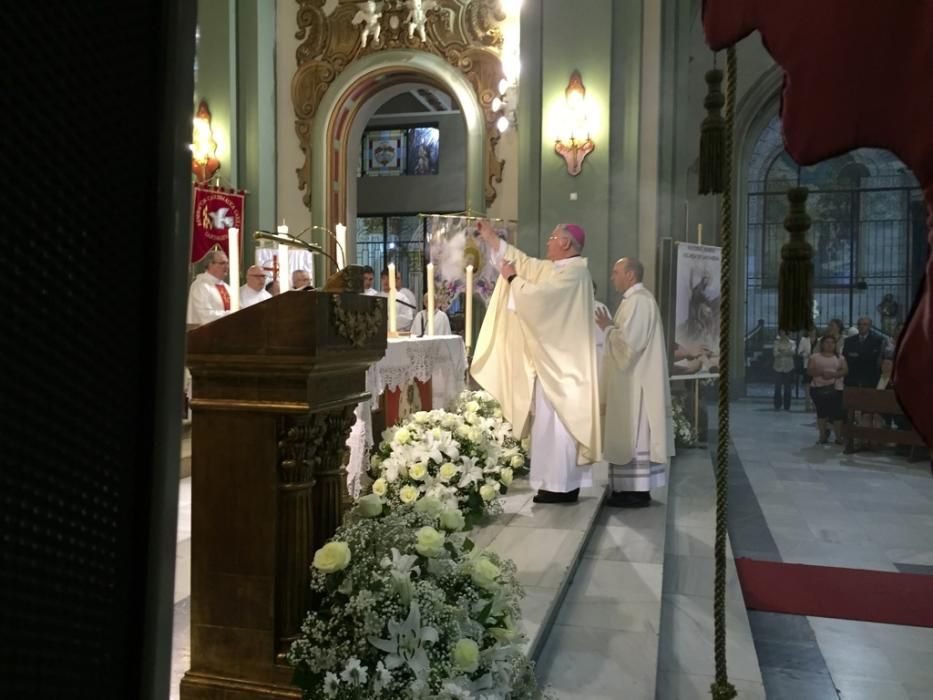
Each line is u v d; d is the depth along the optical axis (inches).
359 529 88.3
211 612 91.0
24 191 17.7
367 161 628.7
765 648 164.9
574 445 206.4
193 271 349.4
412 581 83.0
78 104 19.1
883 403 377.7
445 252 321.7
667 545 225.1
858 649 164.9
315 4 390.0
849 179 595.5
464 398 222.7
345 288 96.0
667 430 233.5
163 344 22.2
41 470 18.7
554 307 200.5
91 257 19.8
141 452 22.2
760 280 617.0
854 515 273.3
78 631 20.2
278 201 397.4
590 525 193.6
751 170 609.9
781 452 394.3
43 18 18.0
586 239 333.1
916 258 584.4
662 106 329.7
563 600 153.9
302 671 81.0
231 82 380.8
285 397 87.6
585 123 331.6
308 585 90.9
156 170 22.0
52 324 18.7
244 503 89.9
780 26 44.1
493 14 368.5
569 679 121.0
